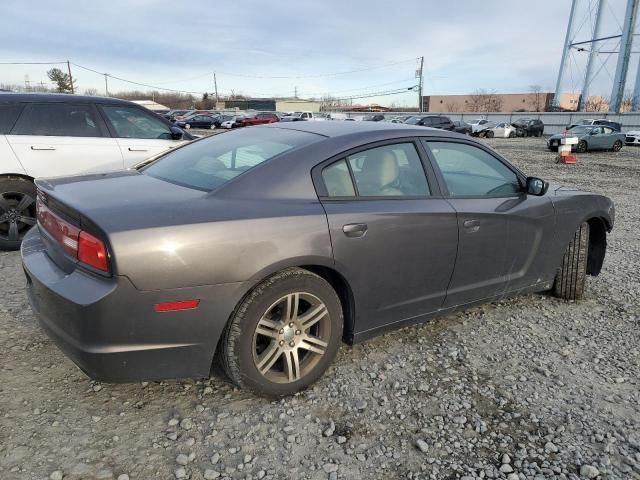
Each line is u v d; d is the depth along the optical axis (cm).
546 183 375
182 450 240
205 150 333
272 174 275
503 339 368
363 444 250
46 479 217
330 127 328
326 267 279
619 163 1961
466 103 8931
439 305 343
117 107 616
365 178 303
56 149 564
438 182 333
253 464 233
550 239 401
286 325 273
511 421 272
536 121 4291
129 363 236
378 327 316
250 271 249
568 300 447
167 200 254
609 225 450
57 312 240
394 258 303
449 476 231
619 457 247
